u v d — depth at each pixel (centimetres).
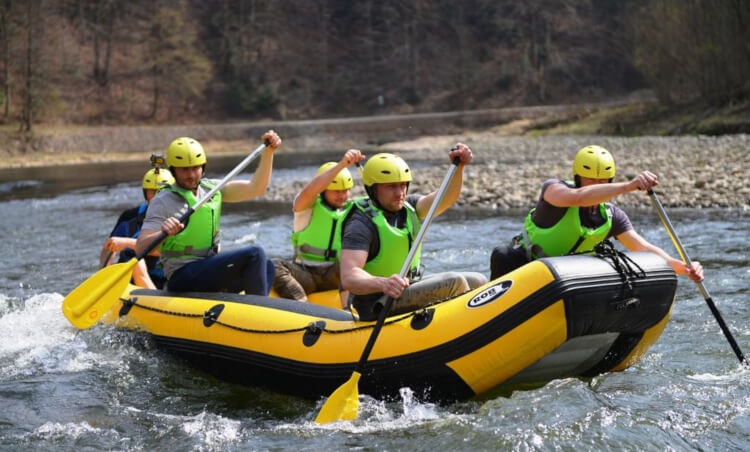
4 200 2336
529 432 489
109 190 2578
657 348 665
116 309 727
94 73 6694
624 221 595
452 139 5469
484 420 512
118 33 7131
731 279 891
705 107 4188
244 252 684
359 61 7706
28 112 5328
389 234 567
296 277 751
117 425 550
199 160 679
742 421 501
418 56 7725
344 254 556
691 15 4250
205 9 7688
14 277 1102
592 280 501
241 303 643
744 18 3959
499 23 7900
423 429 512
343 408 529
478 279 587
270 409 582
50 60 6309
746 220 1288
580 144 3631
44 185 2906
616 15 7744
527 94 7256
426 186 1997
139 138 5581
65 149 5191
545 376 564
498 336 510
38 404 595
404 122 6425
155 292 719
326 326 580
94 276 663
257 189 724
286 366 587
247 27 7575
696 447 468
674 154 2412
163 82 6619
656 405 531
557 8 8038
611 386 570
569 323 500
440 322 533
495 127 5994
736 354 585
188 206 681
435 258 1117
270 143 718
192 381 643
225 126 6034
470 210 1606
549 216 577
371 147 5378
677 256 1033
